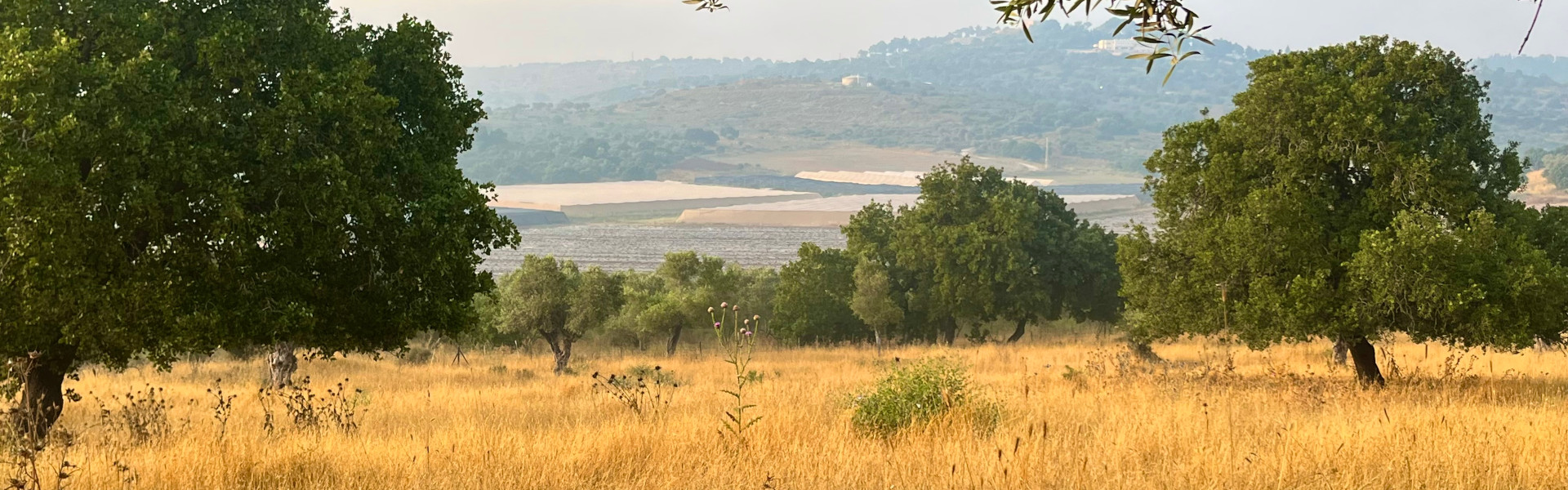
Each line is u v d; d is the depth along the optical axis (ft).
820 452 31.32
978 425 38.70
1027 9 11.68
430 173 47.06
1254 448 30.73
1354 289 61.98
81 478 27.43
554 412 54.65
